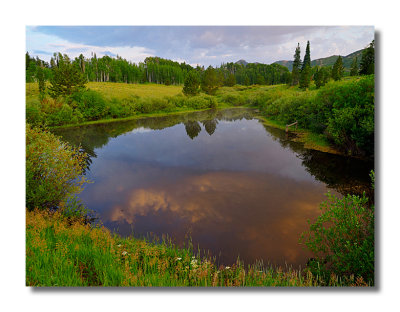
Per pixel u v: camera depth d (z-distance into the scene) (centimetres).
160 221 838
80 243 595
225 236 735
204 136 2347
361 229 536
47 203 823
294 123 2491
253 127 2786
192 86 6238
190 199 1006
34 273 481
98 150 1853
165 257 610
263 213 870
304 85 5409
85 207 950
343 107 1560
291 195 1011
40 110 2822
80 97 3419
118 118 3741
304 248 658
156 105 4469
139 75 8981
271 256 636
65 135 2453
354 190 1027
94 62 7919
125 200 1011
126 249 625
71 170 863
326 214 566
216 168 1391
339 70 4803
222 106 5906
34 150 770
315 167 1341
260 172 1302
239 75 11756
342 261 527
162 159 1599
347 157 1498
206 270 514
